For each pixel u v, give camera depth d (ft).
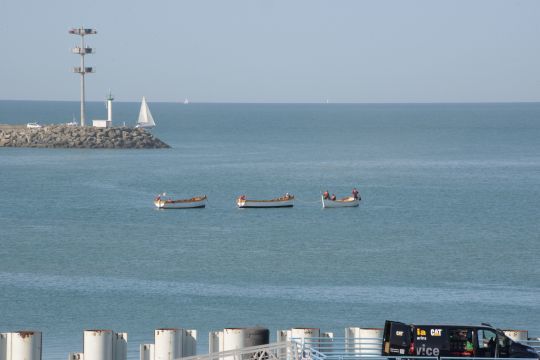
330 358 217.97
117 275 508.12
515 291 467.11
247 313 410.31
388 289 471.21
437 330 222.48
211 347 239.91
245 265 547.08
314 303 432.25
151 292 458.09
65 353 340.59
